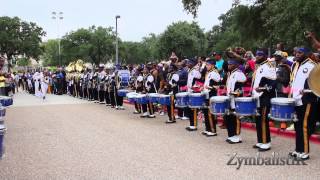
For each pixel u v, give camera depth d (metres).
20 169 8.18
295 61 8.65
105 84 21.20
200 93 11.30
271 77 9.11
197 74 12.24
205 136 11.36
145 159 8.76
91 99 25.14
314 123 8.53
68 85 31.95
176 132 12.10
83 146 10.22
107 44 60.41
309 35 10.10
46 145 10.45
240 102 9.33
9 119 15.95
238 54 11.22
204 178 7.29
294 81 8.52
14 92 37.41
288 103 8.23
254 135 11.33
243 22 23.28
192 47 52.12
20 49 59.75
